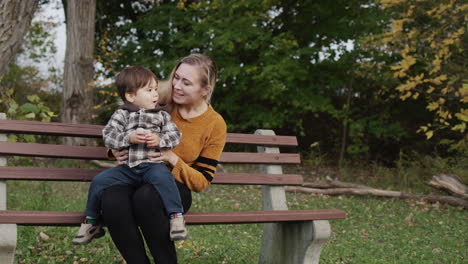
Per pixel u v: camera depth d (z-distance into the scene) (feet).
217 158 8.90
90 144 35.40
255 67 34.91
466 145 27.84
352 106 41.04
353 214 20.30
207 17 36.09
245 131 41.52
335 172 36.04
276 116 38.06
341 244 14.85
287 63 34.17
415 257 13.66
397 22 23.82
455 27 24.45
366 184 30.66
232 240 14.47
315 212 9.24
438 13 23.76
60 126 9.20
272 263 10.57
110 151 8.57
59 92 41.01
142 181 8.02
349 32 35.27
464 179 25.84
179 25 40.40
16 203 17.43
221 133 8.94
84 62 34.14
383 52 33.32
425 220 19.34
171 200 7.68
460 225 18.72
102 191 7.75
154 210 7.59
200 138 8.80
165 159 8.13
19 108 15.39
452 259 13.52
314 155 40.93
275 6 39.22
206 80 8.71
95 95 37.22
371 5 34.71
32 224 7.22
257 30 35.09
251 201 23.09
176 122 8.91
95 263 10.78
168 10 41.16
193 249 12.78
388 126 35.86
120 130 7.94
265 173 11.05
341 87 40.19
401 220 19.34
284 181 10.80
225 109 39.83
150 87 8.30
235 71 34.73
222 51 37.04
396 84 35.40
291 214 8.94
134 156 7.91
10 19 16.35
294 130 40.42
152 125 8.02
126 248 7.52
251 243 14.46
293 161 11.03
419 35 24.64
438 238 16.31
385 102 39.06
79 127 9.36
